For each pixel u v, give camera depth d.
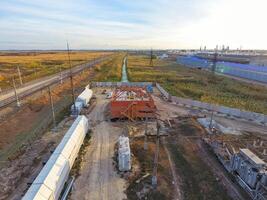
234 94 41.12
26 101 35.31
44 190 12.26
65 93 43.22
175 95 41.06
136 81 55.00
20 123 26.94
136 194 14.70
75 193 14.81
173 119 28.36
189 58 103.69
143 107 27.70
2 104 33.62
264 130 25.22
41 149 20.56
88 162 18.50
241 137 23.12
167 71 74.62
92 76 65.00
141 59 135.25
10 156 19.20
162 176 16.55
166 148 21.02
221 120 28.17
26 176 16.45
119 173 16.98
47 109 32.91
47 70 73.19
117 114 27.62
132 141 22.14
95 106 34.28
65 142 17.59
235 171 16.80
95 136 23.52
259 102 35.75
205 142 21.91
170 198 14.47
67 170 15.88
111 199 14.29
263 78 55.31
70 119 28.55
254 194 14.48
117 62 106.12
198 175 16.86
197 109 32.59
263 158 18.58
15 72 68.12
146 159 18.75
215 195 14.90
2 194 14.52
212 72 70.00
